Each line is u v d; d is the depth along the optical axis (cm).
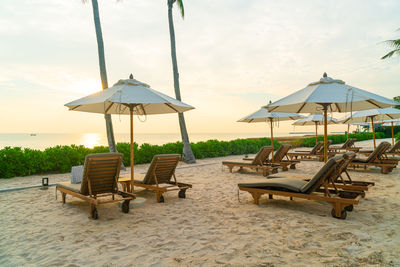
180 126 1249
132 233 342
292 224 368
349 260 252
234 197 547
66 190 488
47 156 923
